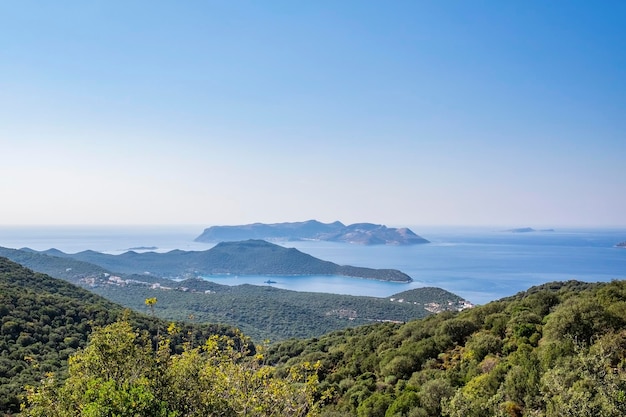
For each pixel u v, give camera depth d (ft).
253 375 38.42
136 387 33.22
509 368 86.89
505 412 60.70
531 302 151.23
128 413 30.40
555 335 97.86
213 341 40.34
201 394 35.94
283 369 111.55
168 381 36.68
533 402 64.85
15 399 84.53
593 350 70.13
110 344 37.32
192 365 37.65
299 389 39.83
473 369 104.37
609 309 97.35
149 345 39.55
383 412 97.35
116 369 37.04
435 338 145.89
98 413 29.84
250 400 36.17
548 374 56.59
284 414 37.27
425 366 125.90
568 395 45.83
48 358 116.67
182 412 35.32
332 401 117.70
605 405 41.04
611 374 43.83
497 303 171.01
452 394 87.86
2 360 105.91
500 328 133.18
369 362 148.05
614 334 83.97
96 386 33.73
